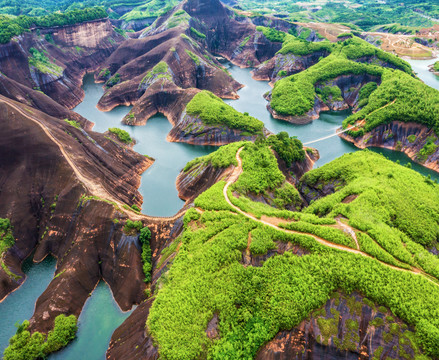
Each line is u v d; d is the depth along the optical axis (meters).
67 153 87.00
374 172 88.00
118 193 91.75
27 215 79.00
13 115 88.44
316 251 55.56
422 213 72.06
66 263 69.38
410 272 51.78
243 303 51.72
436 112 122.62
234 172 84.56
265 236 59.88
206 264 56.38
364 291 48.91
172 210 93.94
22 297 67.44
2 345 58.47
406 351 43.28
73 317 60.12
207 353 46.78
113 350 53.47
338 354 45.22
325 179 93.19
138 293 64.69
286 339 47.59
